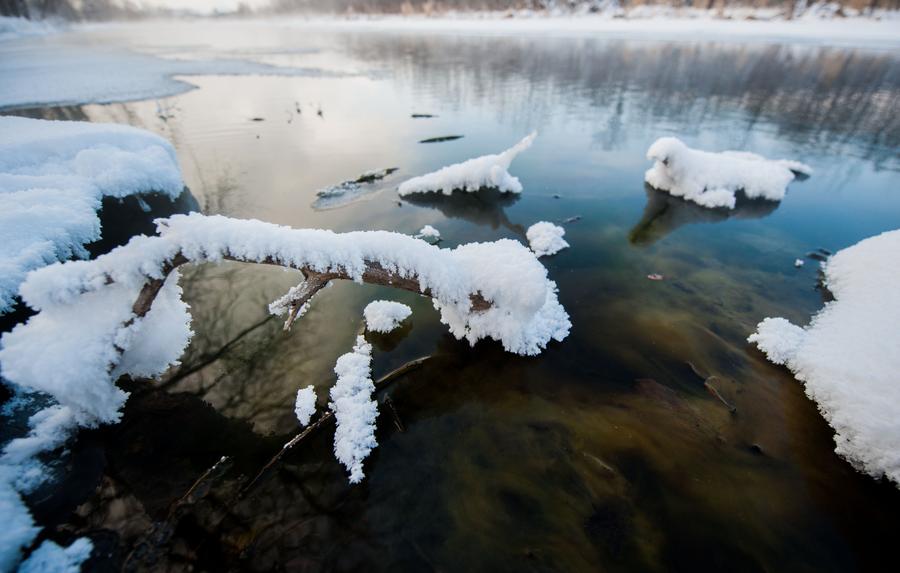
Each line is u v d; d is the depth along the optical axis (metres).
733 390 3.65
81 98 13.76
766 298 4.87
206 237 2.99
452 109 13.82
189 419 3.38
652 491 2.91
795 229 6.52
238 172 8.70
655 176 8.05
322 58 24.98
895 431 2.85
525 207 7.45
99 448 3.13
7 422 3.19
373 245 3.37
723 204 7.21
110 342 3.04
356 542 2.62
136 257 2.88
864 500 2.81
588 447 3.21
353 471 2.96
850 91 15.00
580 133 11.34
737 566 2.50
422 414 3.46
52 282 2.72
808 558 2.53
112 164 5.87
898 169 8.63
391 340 4.22
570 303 4.88
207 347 4.12
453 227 6.80
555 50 26.27
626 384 3.74
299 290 3.38
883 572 2.46
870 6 31.88
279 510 2.78
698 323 4.49
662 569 2.50
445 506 2.82
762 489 2.90
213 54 27.34
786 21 34.47
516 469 3.05
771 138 10.57
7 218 4.20
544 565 2.53
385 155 9.86
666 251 5.99
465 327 4.09
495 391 3.67
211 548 2.58
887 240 5.08
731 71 18.80
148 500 2.83
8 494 2.70
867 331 3.68
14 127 6.50
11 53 26.91
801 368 3.70
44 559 2.46
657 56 23.06
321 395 3.60
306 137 10.98
